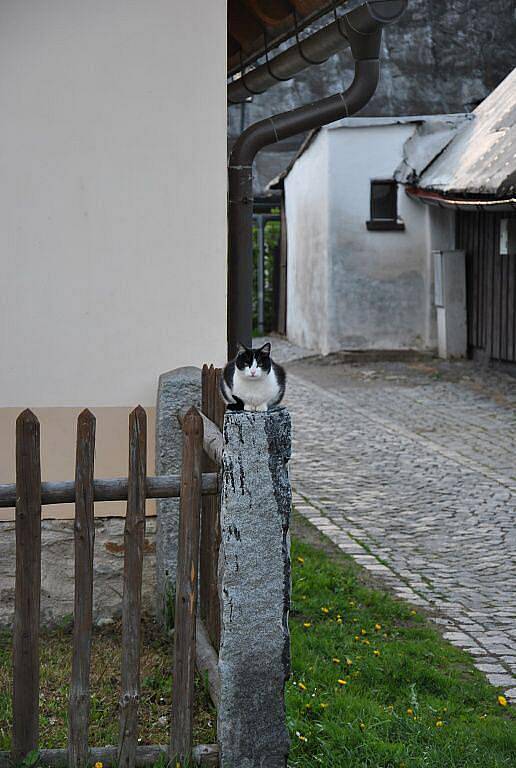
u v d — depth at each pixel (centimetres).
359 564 804
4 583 579
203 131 577
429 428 1409
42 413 573
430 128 2036
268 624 398
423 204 2061
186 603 398
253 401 479
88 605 393
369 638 618
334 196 2059
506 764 445
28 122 557
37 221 563
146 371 583
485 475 1133
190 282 583
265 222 2789
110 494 393
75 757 397
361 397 1666
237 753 400
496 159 1602
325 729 456
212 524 507
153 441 583
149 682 499
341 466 1181
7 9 548
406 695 526
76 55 559
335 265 2073
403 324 2091
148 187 574
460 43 2353
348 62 2442
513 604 711
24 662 393
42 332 570
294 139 2742
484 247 1873
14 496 389
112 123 566
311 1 700
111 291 575
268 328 2817
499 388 1683
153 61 567
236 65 954
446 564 811
